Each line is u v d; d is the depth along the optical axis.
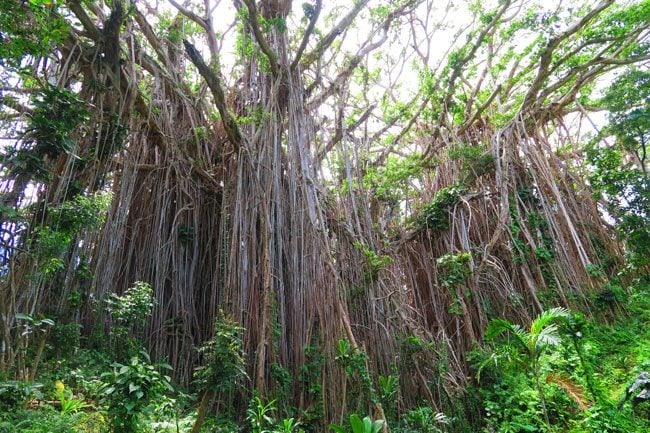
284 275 7.02
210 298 8.15
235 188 7.84
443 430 6.05
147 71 8.52
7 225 4.39
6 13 3.86
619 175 8.45
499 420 6.04
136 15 7.26
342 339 6.16
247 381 6.11
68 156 5.25
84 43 6.07
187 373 6.96
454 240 9.30
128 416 3.41
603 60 9.23
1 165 4.34
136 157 7.81
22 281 4.49
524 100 10.09
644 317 7.52
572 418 5.34
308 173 7.54
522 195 9.41
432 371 7.08
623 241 8.88
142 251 7.71
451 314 8.62
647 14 8.34
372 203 9.91
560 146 10.41
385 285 7.79
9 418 3.46
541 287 8.49
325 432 5.59
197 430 3.83
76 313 5.99
